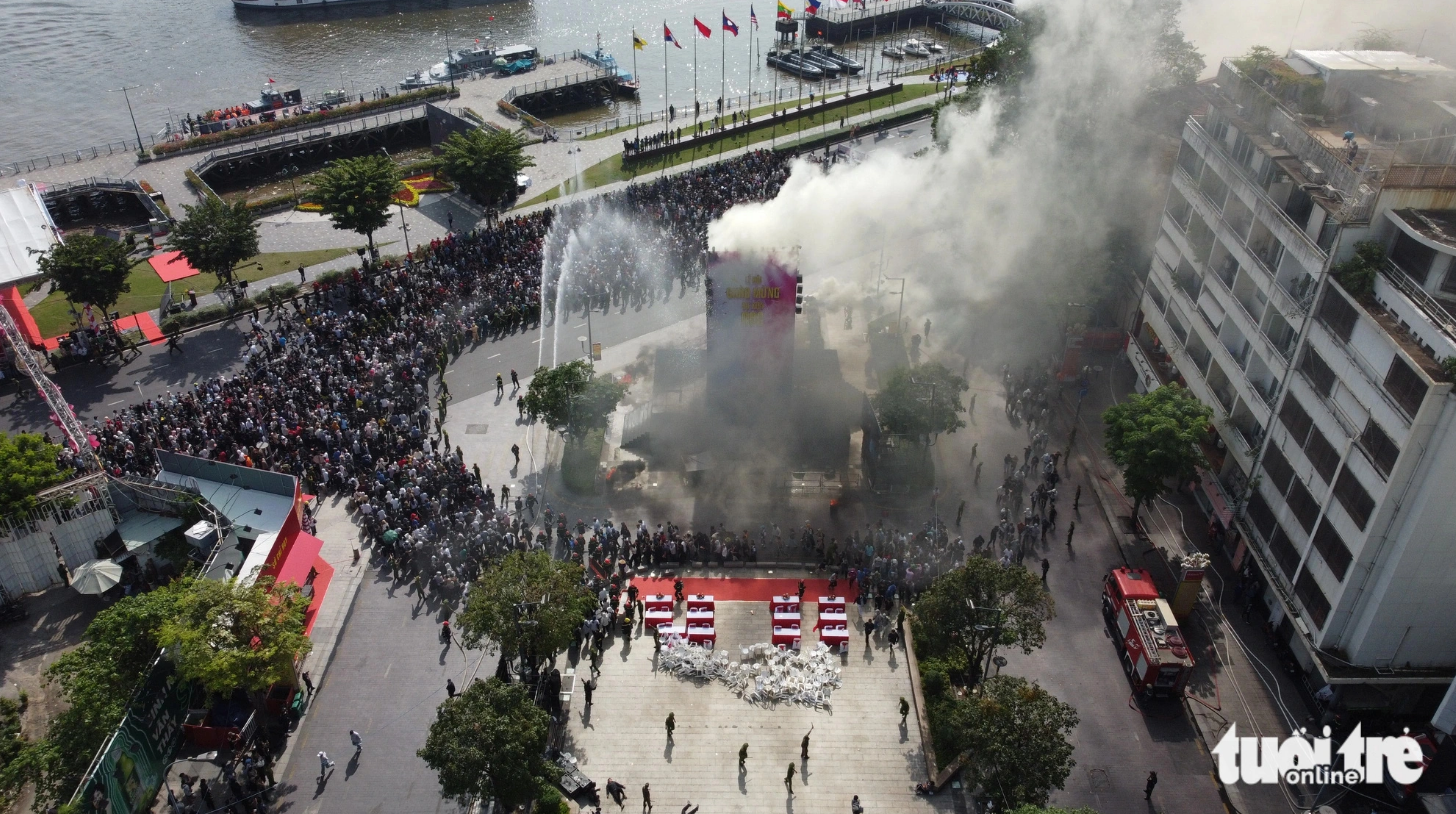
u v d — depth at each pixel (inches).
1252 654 2380.7
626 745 2144.4
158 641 1985.7
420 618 2475.4
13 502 2428.6
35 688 2279.8
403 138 5856.3
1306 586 2220.7
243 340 3634.4
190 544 2559.1
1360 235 2107.5
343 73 6963.6
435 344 3467.0
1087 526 2785.4
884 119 5615.2
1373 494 1967.3
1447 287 1943.9
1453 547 1926.7
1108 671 2337.6
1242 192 2566.4
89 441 2878.9
